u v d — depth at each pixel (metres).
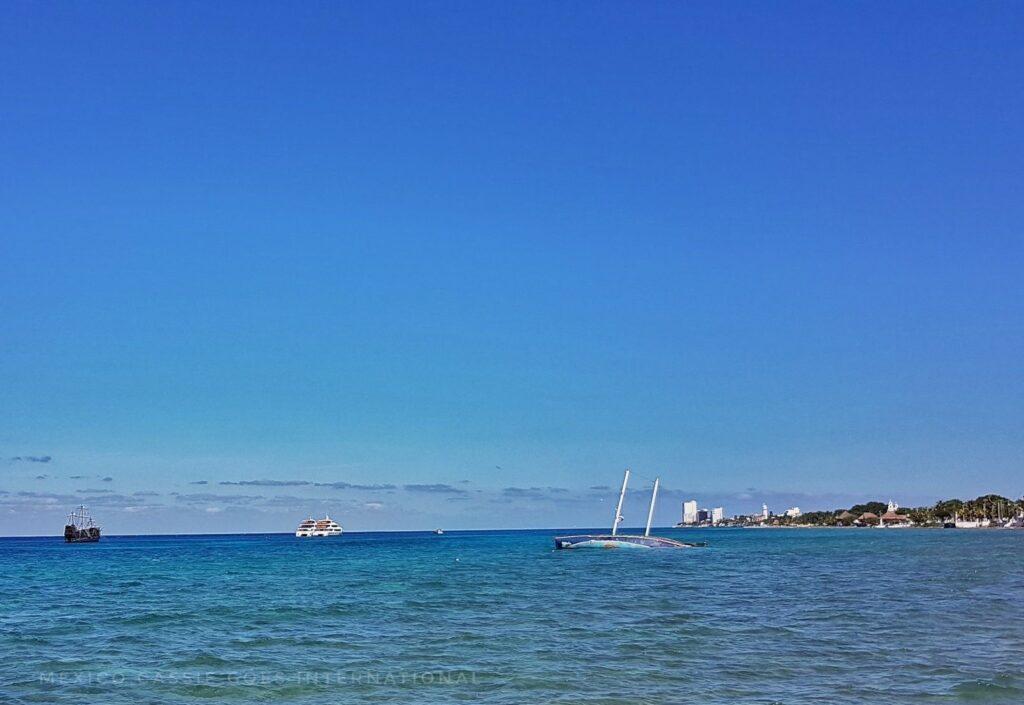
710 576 98.00
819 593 73.56
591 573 105.38
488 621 53.97
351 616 57.06
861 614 56.78
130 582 93.31
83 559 163.62
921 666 37.84
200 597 72.38
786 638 46.06
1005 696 32.06
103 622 54.41
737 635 47.22
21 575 108.62
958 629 49.31
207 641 46.16
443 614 57.97
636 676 35.94
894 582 85.81
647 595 72.44
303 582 91.25
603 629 49.81
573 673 36.59
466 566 125.38
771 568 114.00
